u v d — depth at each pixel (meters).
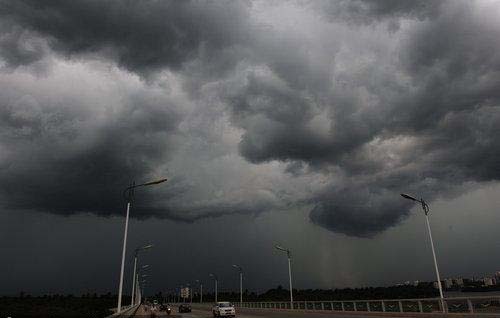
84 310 65.75
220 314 53.12
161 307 91.12
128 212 39.97
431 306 33.72
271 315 54.72
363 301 45.03
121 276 38.00
